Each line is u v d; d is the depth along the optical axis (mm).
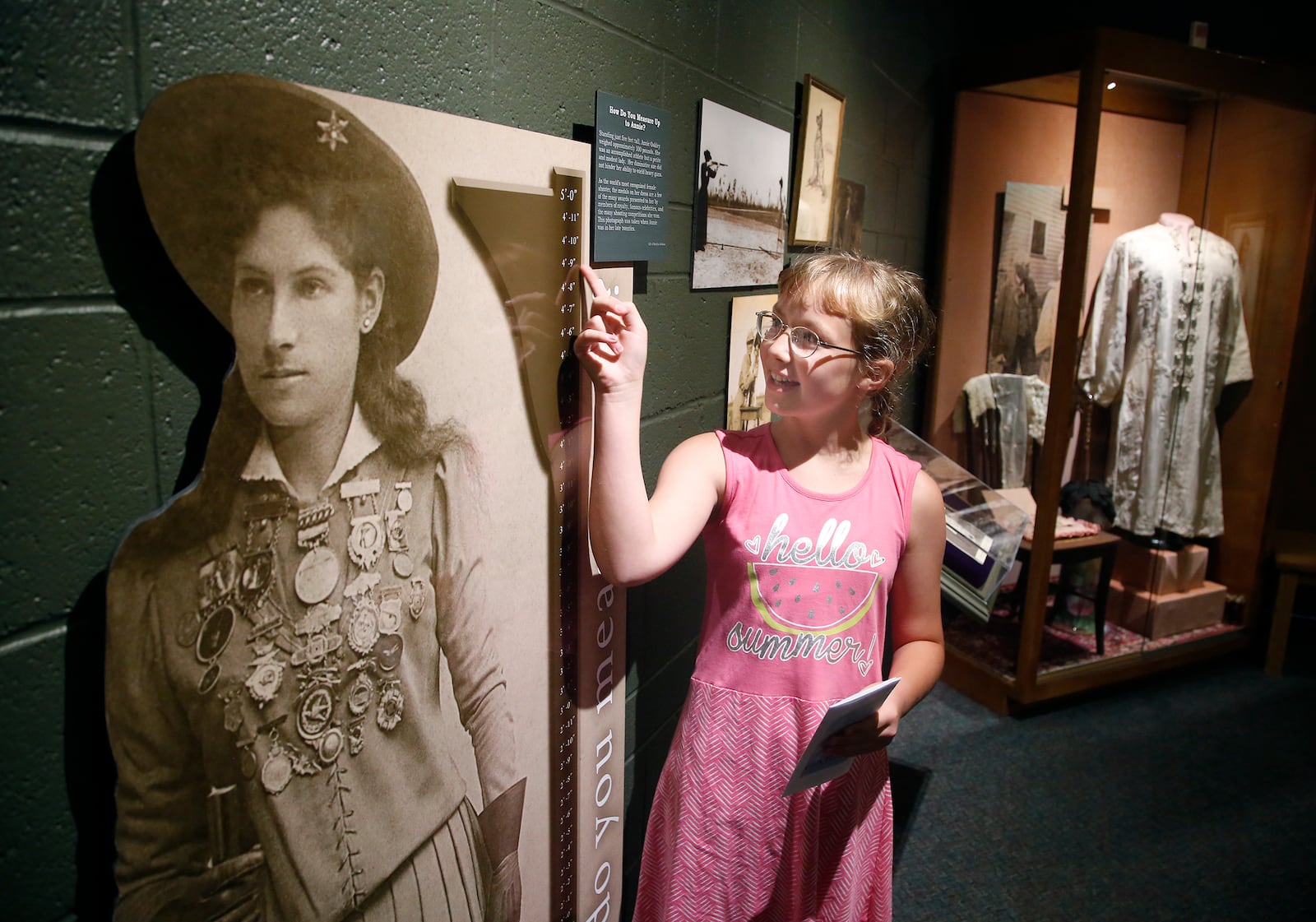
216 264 661
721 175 1721
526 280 1048
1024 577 3270
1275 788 2678
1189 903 2146
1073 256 2807
